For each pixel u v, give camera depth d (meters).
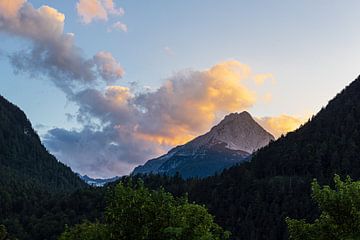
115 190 25.08
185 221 23.70
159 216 24.17
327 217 24.62
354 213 23.58
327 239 24.25
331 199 24.34
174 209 24.33
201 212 24.58
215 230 25.05
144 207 24.08
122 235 24.02
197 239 22.95
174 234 22.75
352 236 23.30
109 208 24.59
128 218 24.28
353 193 24.23
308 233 25.12
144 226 23.66
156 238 23.81
